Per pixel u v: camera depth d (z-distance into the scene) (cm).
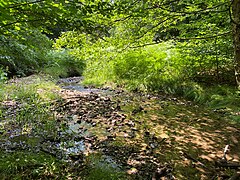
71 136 346
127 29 341
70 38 339
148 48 711
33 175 234
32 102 516
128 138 341
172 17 306
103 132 364
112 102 545
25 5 197
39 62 1030
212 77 629
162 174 249
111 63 739
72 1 203
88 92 667
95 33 272
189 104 522
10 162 252
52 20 215
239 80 257
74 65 1164
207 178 241
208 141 327
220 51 546
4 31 244
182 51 595
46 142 323
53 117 426
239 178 235
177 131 366
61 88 727
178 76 655
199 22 436
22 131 357
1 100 530
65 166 259
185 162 273
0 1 180
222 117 424
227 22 439
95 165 265
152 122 408
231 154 288
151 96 602
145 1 274
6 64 841
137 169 258
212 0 369
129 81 732
